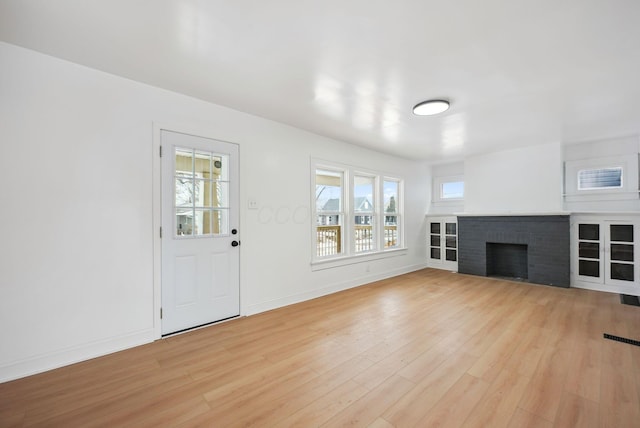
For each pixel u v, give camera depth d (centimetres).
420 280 498
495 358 224
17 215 199
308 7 158
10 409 166
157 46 197
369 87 257
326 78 241
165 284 267
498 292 416
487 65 221
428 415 161
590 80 244
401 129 380
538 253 458
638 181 411
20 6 156
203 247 292
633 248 392
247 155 327
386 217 555
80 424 155
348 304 366
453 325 293
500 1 154
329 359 225
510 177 495
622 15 164
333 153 429
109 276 236
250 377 200
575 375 199
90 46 198
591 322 297
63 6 157
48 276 210
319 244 483
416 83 249
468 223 540
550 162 455
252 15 165
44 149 209
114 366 214
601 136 412
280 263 359
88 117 227
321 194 486
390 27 176
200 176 292
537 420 156
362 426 153
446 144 459
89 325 226
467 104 296
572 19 168
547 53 204
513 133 397
